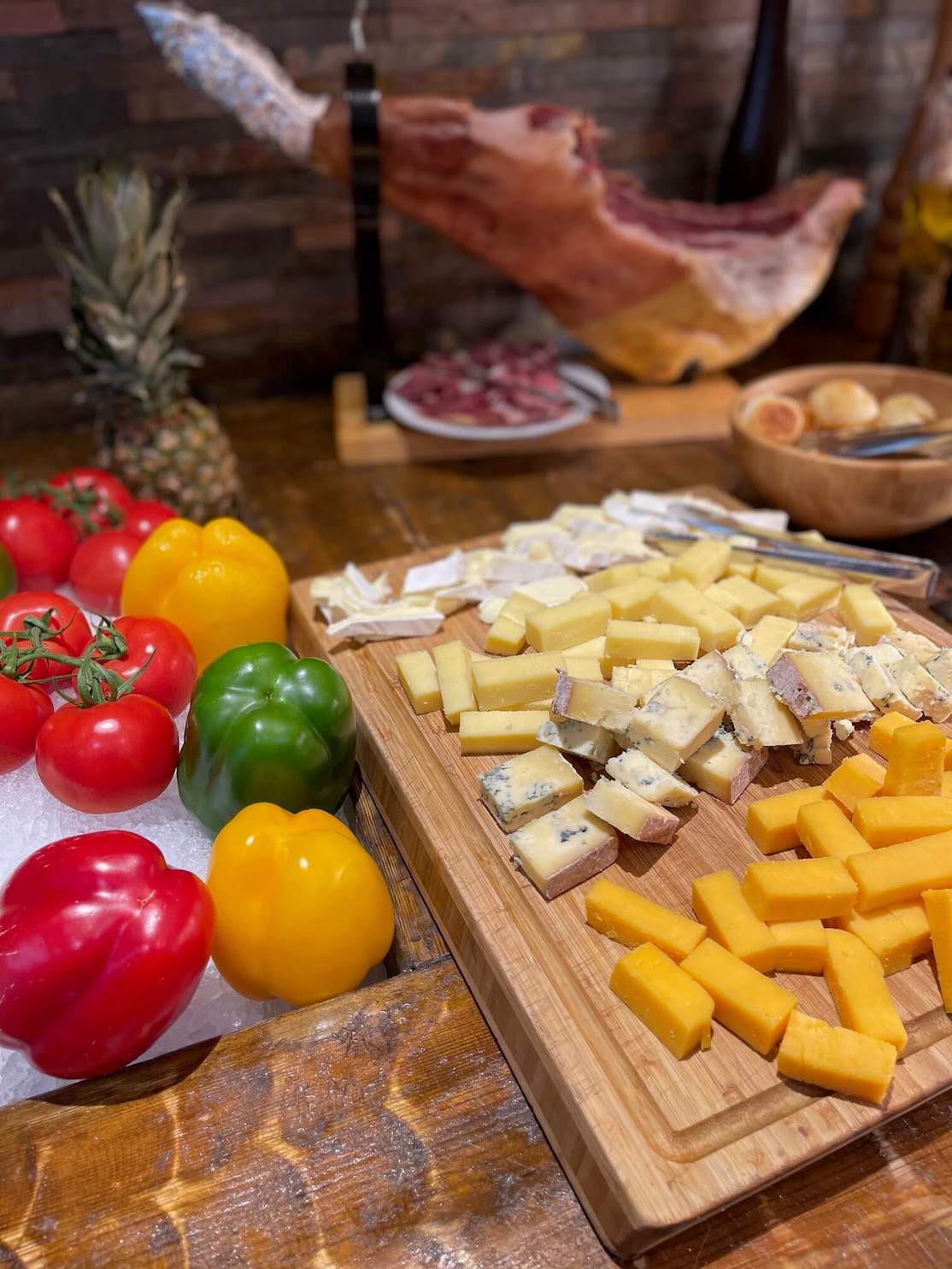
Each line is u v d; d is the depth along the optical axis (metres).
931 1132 0.60
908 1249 0.54
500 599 0.97
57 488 1.05
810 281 1.39
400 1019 0.66
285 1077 0.62
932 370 1.62
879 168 1.81
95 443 1.52
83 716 0.74
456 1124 0.60
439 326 1.71
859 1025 0.58
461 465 1.43
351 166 1.25
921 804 0.68
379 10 1.42
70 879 0.61
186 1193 0.56
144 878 0.62
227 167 1.47
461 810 0.75
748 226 1.39
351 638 0.95
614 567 0.96
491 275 1.68
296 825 0.70
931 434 1.13
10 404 1.53
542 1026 0.60
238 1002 0.75
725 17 1.56
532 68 1.53
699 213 1.40
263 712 0.74
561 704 0.74
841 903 0.63
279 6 1.39
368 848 0.82
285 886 0.65
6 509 0.98
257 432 1.55
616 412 1.46
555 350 1.62
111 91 1.37
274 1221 0.55
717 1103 0.56
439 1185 0.57
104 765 0.72
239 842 0.67
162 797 0.84
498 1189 0.57
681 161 1.68
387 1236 0.55
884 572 0.97
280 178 1.50
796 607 0.92
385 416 1.47
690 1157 0.54
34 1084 0.68
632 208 1.37
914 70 1.72
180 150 1.44
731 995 0.59
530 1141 0.60
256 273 1.56
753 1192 0.54
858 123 1.75
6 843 0.76
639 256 1.33
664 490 1.35
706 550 0.97
